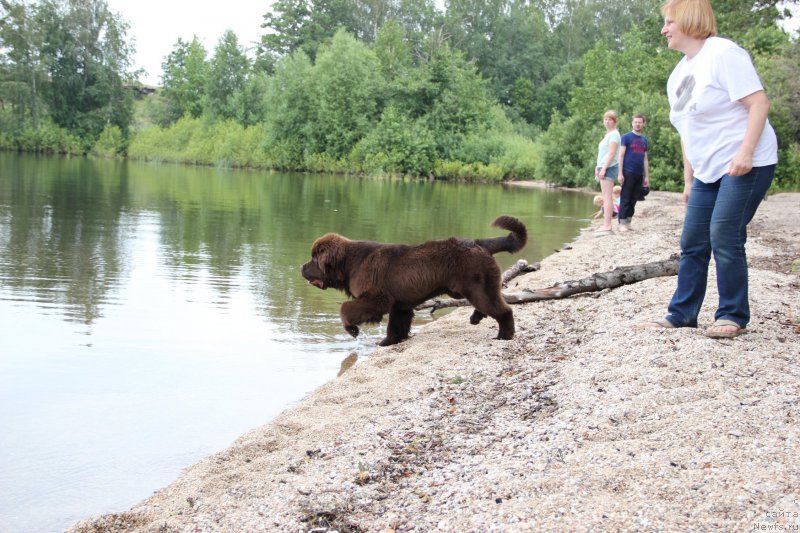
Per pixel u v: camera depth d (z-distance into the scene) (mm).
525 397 4625
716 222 4855
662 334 5176
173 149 56531
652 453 3387
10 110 61562
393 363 5883
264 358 6324
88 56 61594
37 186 24953
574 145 35469
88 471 4125
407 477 3674
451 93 45000
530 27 80625
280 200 22953
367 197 25406
